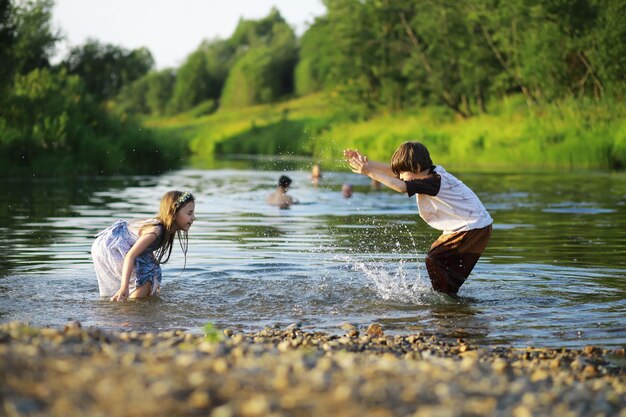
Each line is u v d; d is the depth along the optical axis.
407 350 5.36
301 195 18.69
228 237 11.20
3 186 22.47
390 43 54.03
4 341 4.31
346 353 4.96
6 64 33.62
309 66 97.00
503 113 41.41
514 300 7.14
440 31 45.03
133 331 5.99
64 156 29.58
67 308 6.73
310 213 14.70
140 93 123.69
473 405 3.42
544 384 4.18
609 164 29.77
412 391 3.52
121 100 121.56
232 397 3.34
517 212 14.66
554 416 3.44
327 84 61.84
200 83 116.25
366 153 43.53
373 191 20.02
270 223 13.02
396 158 7.36
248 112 93.62
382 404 3.32
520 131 35.56
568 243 10.54
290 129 59.97
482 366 4.68
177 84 119.12
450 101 46.03
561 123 34.16
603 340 5.82
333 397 3.37
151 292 7.26
